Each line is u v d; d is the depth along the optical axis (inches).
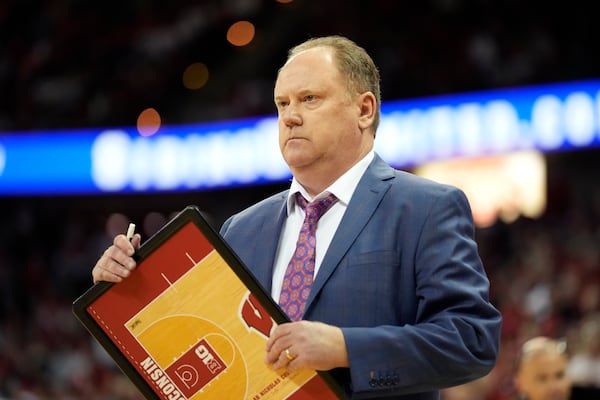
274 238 253.4
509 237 1342.3
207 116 1598.2
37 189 1520.7
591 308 982.4
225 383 215.5
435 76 1476.4
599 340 804.0
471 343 218.8
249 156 1370.6
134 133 1487.5
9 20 1758.1
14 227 1722.4
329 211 247.8
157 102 1637.6
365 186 245.9
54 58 1705.2
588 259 1139.3
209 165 1413.6
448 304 225.5
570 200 1375.5
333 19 1683.1
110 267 219.9
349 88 246.4
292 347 206.1
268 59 1706.4
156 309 219.9
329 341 207.9
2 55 1716.3
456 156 1257.4
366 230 237.5
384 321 228.2
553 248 1220.5
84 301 219.9
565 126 1203.9
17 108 1630.2
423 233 232.7
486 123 1243.2
